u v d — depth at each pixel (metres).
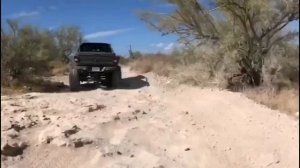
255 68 14.71
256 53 14.75
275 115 10.83
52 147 8.51
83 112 11.22
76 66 17.06
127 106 12.25
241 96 13.31
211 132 9.96
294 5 14.31
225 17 15.62
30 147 8.48
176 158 8.41
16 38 18.73
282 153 8.50
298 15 14.56
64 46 38.28
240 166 8.21
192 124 10.58
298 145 8.65
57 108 11.70
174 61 20.84
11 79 17.56
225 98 13.16
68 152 8.35
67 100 13.04
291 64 14.59
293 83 13.77
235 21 14.95
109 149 8.48
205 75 15.80
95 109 11.66
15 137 8.78
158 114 11.57
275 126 9.95
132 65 29.56
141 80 19.50
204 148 8.93
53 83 19.09
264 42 15.27
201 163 8.28
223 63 15.30
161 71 21.36
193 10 15.75
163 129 10.05
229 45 14.59
